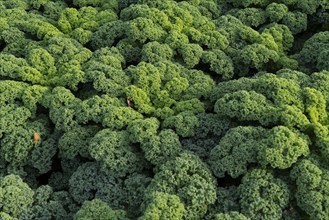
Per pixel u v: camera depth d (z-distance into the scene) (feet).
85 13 38.96
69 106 29.73
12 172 28.91
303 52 34.63
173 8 36.88
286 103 27.81
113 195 26.63
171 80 32.01
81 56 33.73
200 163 26.23
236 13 38.68
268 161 25.03
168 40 34.37
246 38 36.14
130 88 30.76
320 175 24.70
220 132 28.60
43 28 36.58
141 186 26.53
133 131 27.76
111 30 35.83
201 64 34.78
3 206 25.79
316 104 27.78
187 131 28.25
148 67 32.07
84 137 29.07
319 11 38.01
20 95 31.01
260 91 28.86
